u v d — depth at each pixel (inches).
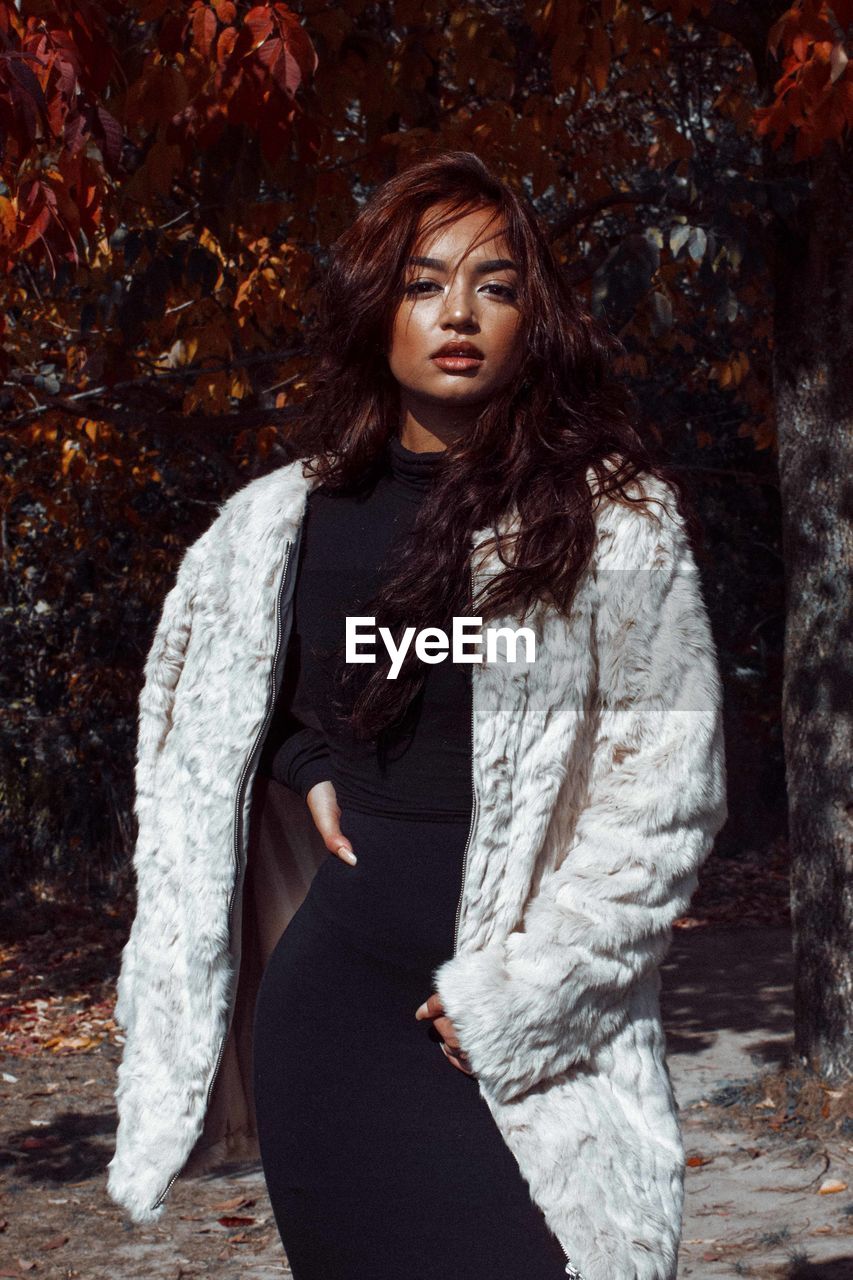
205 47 161.0
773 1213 171.8
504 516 64.8
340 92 201.0
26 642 491.2
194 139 177.5
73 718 483.5
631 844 61.3
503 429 66.4
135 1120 71.5
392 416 72.9
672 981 335.0
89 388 298.2
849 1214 169.3
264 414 255.4
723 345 394.0
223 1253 169.5
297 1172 68.0
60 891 459.2
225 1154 76.4
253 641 71.9
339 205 217.6
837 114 163.2
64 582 487.8
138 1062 72.5
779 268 215.3
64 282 209.9
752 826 528.4
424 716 66.6
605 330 68.7
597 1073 63.5
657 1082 64.4
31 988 349.4
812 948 215.5
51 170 171.5
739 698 532.1
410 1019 66.8
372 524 71.0
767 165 214.1
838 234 208.2
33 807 473.4
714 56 307.1
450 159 68.6
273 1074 69.6
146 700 78.5
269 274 244.1
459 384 66.4
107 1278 162.6
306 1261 68.5
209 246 249.3
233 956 71.4
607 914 60.8
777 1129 203.6
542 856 64.4
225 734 72.3
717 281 210.1
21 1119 238.4
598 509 63.9
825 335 210.1
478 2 236.7
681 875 61.7
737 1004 305.7
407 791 67.9
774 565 553.3
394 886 67.2
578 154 272.4
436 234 67.3
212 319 252.5
